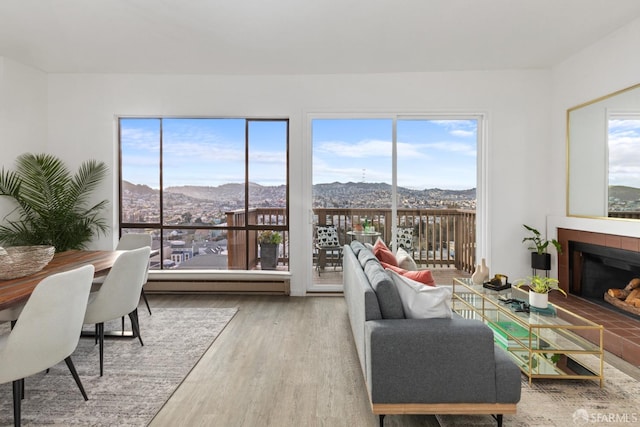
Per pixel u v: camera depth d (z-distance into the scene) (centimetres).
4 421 180
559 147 394
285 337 295
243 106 420
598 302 345
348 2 267
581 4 271
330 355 261
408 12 282
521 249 414
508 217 414
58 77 420
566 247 379
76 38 326
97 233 425
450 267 434
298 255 423
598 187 336
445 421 183
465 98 411
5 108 368
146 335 297
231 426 179
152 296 417
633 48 297
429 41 334
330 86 417
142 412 189
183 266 443
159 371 235
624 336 259
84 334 294
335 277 432
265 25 302
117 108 421
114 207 427
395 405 172
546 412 189
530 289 259
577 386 216
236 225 441
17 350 158
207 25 302
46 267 254
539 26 306
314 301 398
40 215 383
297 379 226
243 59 375
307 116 421
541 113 409
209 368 240
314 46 344
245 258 440
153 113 422
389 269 227
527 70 408
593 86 342
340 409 194
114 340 286
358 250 308
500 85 409
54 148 422
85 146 422
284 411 192
